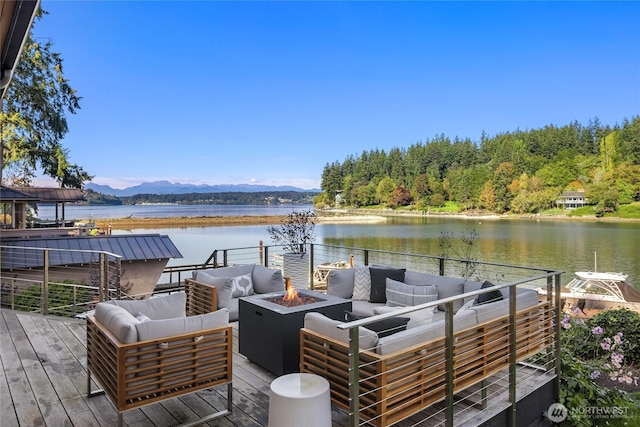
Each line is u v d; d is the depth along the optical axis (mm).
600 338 5039
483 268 8062
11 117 12812
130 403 2264
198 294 4824
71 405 2818
